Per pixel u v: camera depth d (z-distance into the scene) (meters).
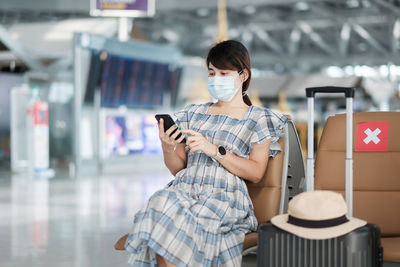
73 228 6.08
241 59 3.16
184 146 3.34
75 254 4.80
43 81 16.09
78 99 13.95
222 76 3.16
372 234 2.54
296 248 2.52
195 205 2.92
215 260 2.85
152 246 2.72
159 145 16.47
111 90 14.96
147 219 2.78
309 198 2.59
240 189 3.10
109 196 9.04
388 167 3.31
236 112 3.27
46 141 13.45
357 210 3.31
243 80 3.26
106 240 5.41
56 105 16.55
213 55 3.16
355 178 3.35
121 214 7.09
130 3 15.90
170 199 2.81
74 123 13.89
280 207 3.31
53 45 16.36
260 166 3.13
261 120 3.19
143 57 15.83
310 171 2.97
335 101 23.06
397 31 30.72
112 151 14.87
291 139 3.44
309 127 2.97
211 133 3.21
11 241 5.38
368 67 37.94
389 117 3.36
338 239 2.47
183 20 34.34
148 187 10.51
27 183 11.32
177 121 3.38
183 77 17.69
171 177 12.86
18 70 16.11
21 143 13.87
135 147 15.60
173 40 37.59
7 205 7.96
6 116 16.06
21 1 22.14
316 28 36.41
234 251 2.92
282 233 2.54
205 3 23.80
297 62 38.78
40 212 7.28
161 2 23.52
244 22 32.75
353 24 30.62
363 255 2.48
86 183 11.30
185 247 2.75
